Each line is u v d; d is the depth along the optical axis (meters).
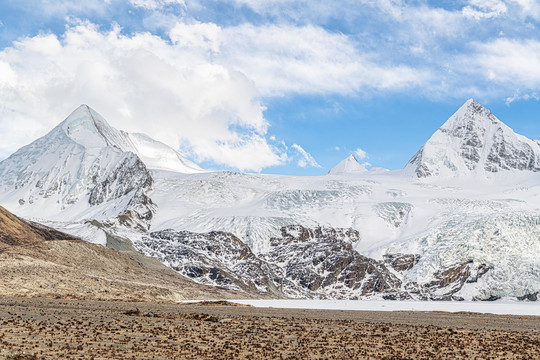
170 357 51.84
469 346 69.38
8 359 46.06
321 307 199.88
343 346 65.44
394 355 59.47
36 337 58.94
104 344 57.41
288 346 63.28
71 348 53.16
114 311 103.19
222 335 70.94
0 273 158.38
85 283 173.25
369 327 93.75
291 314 127.69
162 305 143.88
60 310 97.88
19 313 84.69
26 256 187.00
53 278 168.00
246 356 54.34
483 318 141.62
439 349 65.81
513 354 62.78
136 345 58.06
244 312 126.56
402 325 102.06
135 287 190.38
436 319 129.62
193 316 95.75
